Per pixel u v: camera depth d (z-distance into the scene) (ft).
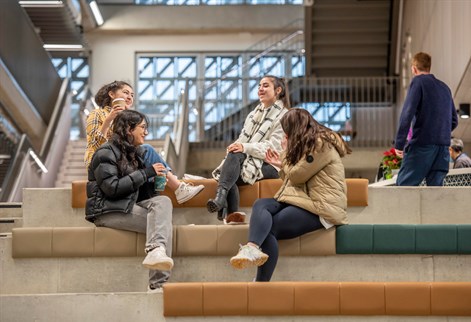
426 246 19.83
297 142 19.45
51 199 21.83
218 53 74.90
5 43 46.21
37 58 52.42
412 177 23.50
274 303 18.21
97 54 74.79
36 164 43.24
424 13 45.57
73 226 21.72
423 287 18.35
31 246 19.77
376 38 59.98
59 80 57.52
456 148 31.27
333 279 19.89
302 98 61.46
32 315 18.31
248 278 19.99
